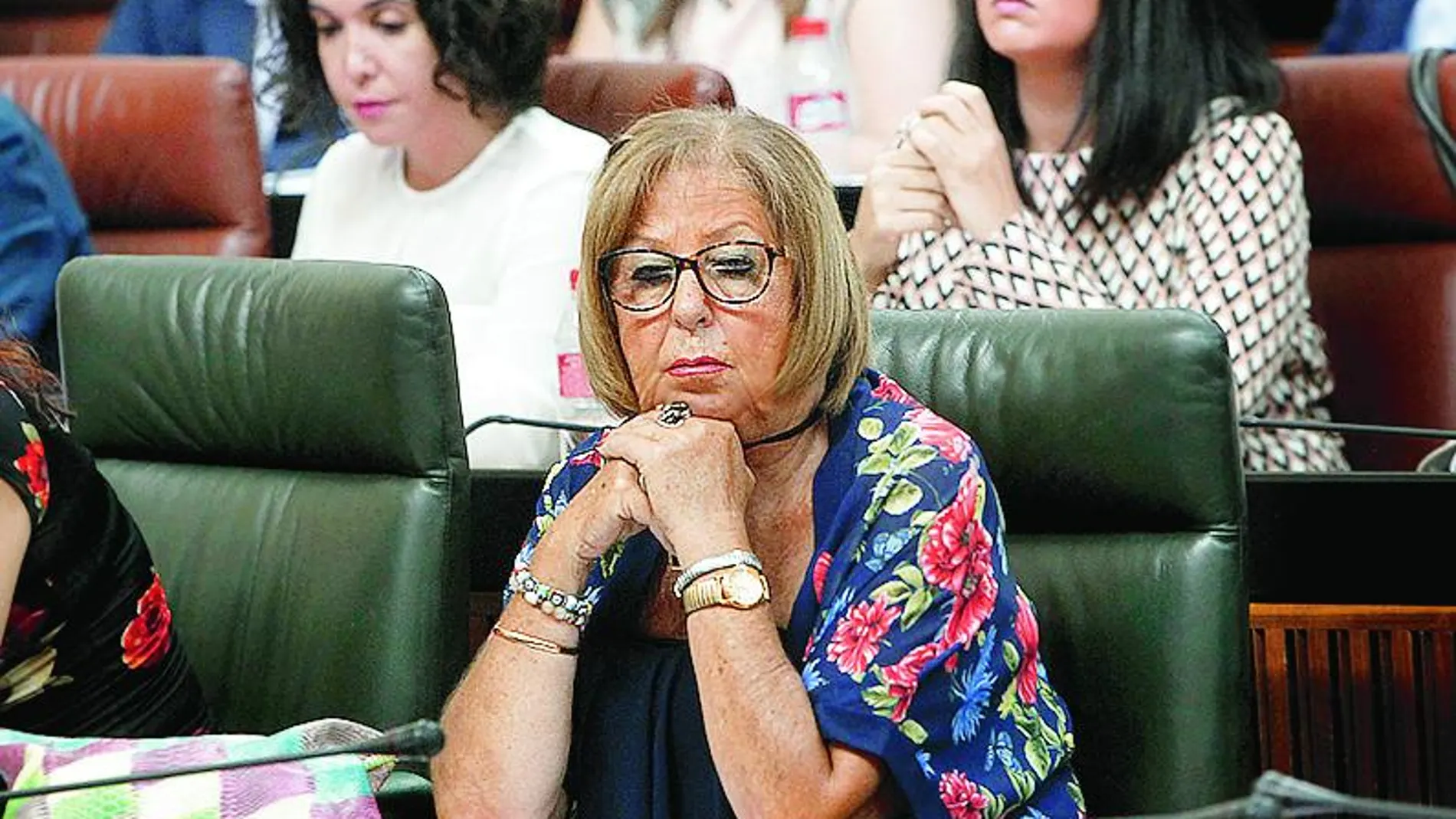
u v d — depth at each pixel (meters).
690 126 4.89
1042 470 5.41
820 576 4.83
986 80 7.66
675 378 4.84
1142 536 5.37
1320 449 7.55
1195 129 7.35
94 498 5.70
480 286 7.67
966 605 4.74
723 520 4.76
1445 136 7.84
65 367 6.45
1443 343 7.83
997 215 7.30
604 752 4.98
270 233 8.71
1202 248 7.33
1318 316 8.02
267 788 4.91
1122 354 5.34
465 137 7.80
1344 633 6.22
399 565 5.74
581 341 5.04
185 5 10.59
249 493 6.11
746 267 4.79
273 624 5.93
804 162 4.87
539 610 4.96
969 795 4.69
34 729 5.67
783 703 4.61
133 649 5.74
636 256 4.83
